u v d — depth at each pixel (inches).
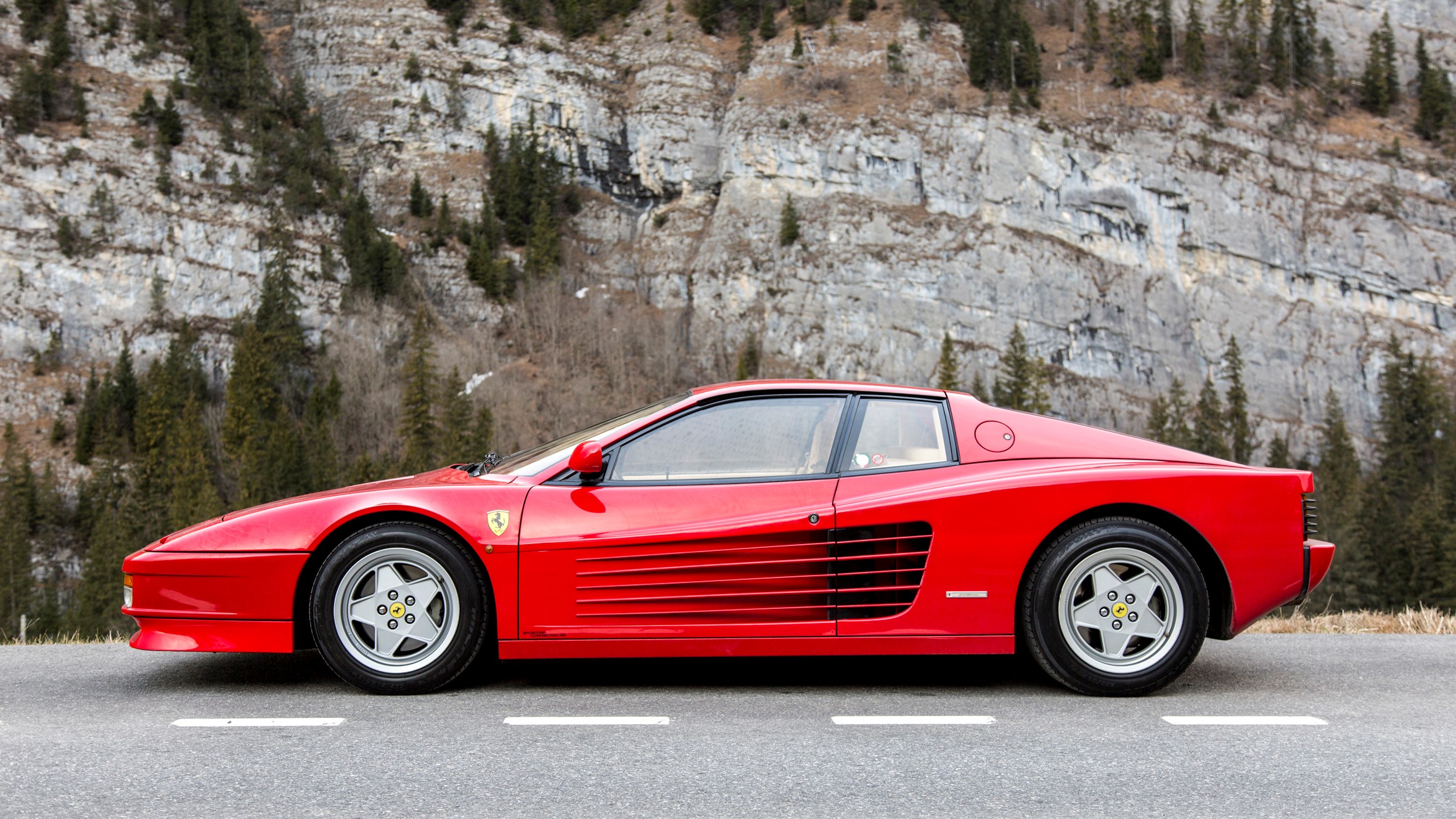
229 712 131.1
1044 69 4773.6
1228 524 143.9
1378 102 4778.5
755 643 141.0
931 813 91.6
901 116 4424.2
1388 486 2839.6
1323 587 2001.7
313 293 3914.9
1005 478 145.3
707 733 120.6
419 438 2805.1
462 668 139.9
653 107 4953.3
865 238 4224.9
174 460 2758.4
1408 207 4266.7
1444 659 175.2
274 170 4192.9
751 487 145.0
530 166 4790.8
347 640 139.5
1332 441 3412.9
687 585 141.6
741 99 4680.1
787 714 130.6
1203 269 4151.1
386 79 5014.8
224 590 139.3
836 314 4131.4
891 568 143.0
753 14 5290.4
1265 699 141.6
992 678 153.6
